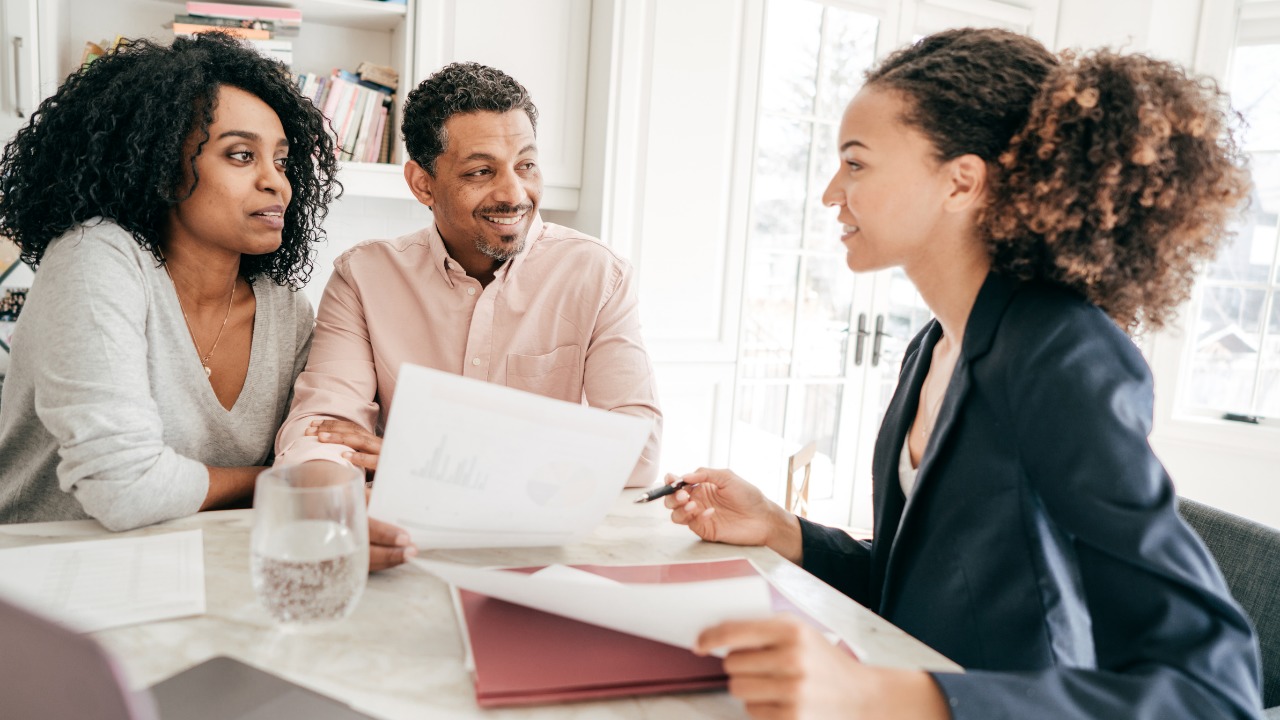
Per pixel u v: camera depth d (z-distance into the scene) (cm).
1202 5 323
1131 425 67
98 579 76
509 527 83
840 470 340
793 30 296
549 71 251
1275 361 320
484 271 157
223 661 62
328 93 225
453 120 140
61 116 119
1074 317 73
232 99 121
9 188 124
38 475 118
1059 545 73
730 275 283
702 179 272
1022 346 73
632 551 91
